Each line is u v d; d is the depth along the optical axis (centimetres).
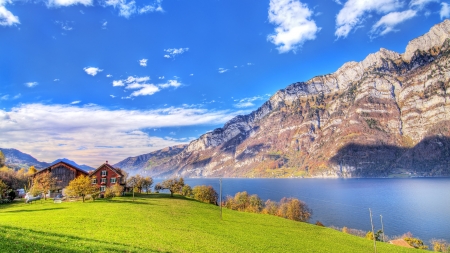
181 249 4009
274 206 15375
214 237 5231
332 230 9050
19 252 2530
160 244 4044
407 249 7344
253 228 7069
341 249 6162
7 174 12194
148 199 10225
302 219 13875
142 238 4244
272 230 7244
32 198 9000
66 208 6731
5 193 8819
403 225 15775
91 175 11312
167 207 8312
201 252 4066
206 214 8219
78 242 3269
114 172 11731
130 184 13162
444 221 16388
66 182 10969
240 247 4816
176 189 12644
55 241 3127
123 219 5600
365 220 17012
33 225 4241
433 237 13512
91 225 4725
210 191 15250
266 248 5091
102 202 8269
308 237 7069
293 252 5147
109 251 3094
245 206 15475
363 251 6338
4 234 3003
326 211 19788
